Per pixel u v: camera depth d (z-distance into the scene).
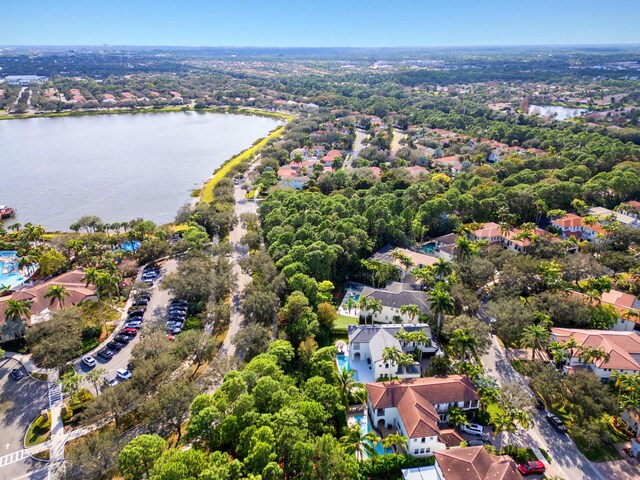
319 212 165.50
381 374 96.38
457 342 94.88
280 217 165.75
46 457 78.69
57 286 117.69
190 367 102.12
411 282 138.88
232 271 142.62
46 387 96.38
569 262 133.75
